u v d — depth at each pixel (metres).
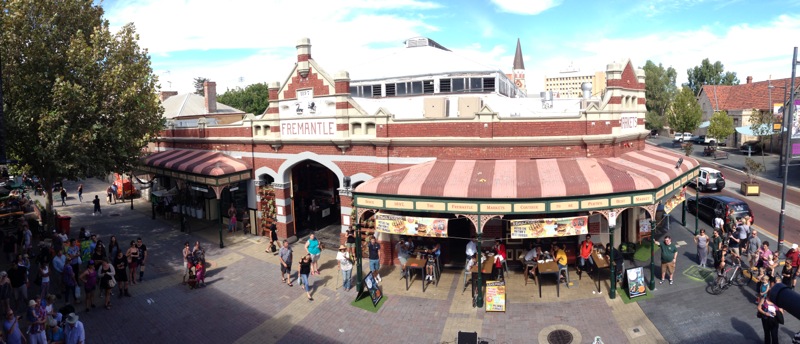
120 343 14.47
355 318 15.80
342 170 21.91
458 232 20.64
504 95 29.38
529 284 17.83
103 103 23.03
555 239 19.36
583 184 15.67
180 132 30.80
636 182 15.88
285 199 24.36
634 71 22.14
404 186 16.81
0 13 20.72
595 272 18.73
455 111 24.67
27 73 21.53
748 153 53.47
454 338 14.23
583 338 13.80
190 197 31.53
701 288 16.73
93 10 24.66
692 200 28.81
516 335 14.17
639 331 13.99
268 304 17.08
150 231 28.08
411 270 19.83
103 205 36.84
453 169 17.89
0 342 12.30
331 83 21.72
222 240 24.73
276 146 23.88
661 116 83.44
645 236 22.36
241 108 73.94
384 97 28.30
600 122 18.41
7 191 31.59
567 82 109.94
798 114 21.50
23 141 22.11
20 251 22.23
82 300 17.69
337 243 23.73
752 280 16.88
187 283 19.12
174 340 14.64
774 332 12.27
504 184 15.97
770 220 26.89
